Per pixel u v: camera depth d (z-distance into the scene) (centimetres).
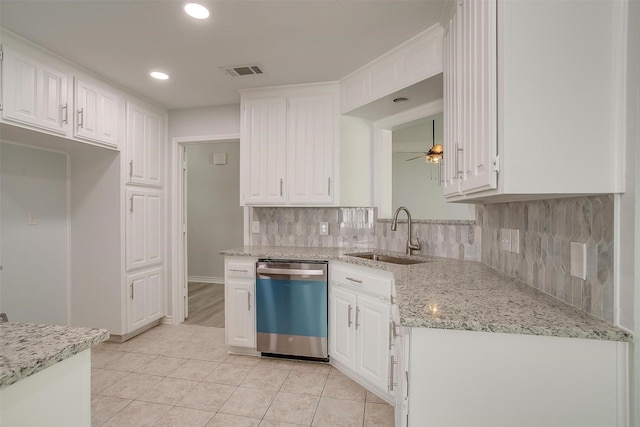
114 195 307
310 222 330
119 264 305
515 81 105
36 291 289
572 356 100
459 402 106
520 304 123
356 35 215
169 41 225
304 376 246
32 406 82
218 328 351
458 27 156
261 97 309
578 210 116
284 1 181
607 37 102
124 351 290
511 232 174
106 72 274
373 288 217
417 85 222
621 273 97
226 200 575
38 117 232
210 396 218
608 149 101
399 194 353
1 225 263
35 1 180
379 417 196
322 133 296
